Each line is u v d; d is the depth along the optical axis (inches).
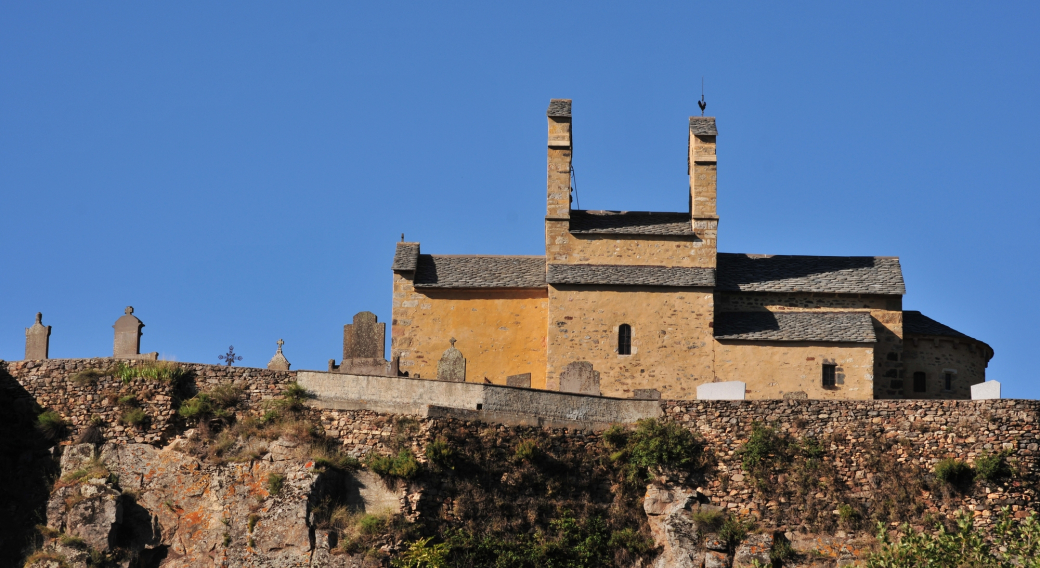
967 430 2048.5
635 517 2048.5
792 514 2025.1
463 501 2004.2
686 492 2049.7
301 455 2017.7
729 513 2037.4
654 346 2367.1
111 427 2092.8
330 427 2074.3
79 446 2075.5
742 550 1991.9
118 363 2149.4
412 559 1921.8
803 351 2361.0
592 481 2076.8
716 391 2155.5
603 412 2142.0
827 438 2075.5
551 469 2068.2
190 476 2028.8
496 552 1973.4
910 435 2063.2
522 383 2361.0
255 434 2057.1
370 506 2000.5
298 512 1950.1
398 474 1999.3
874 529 1994.3
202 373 2138.3
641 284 2386.8
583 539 2012.8
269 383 2124.8
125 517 2009.1
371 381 2103.8
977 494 2005.4
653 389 2347.4
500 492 2030.0
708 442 2095.2
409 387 2091.5
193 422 2092.8
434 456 2015.3
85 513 1983.3
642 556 2011.6
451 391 2090.3
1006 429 2033.7
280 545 1940.2
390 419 2066.9
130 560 1968.5
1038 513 1980.8
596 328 2375.7
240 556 1948.8
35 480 2062.0
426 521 1979.6
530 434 2090.3
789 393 2325.3
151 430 2085.4
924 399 2144.4
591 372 2256.4
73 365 2150.6
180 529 1998.0
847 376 2351.1
